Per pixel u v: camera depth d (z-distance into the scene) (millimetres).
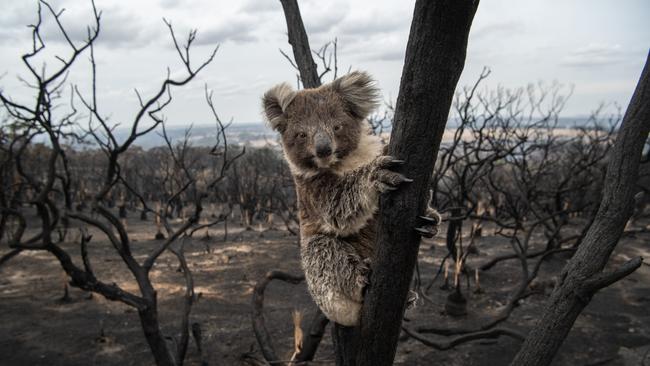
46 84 1912
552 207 5797
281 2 1376
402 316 743
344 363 913
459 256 3525
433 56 557
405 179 617
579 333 3080
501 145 4363
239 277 4324
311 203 980
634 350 2826
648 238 5234
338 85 1027
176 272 4492
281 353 2838
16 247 1995
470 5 525
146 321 2117
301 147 968
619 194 884
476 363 2742
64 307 3637
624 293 3777
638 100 866
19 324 3275
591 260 896
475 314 3406
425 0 536
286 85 1048
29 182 2350
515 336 2291
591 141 5746
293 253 5129
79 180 7441
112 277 4285
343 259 903
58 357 2799
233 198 7531
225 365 2709
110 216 2182
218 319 3385
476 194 5574
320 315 2035
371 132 1101
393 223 651
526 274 3113
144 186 8367
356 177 879
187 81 2043
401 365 2742
